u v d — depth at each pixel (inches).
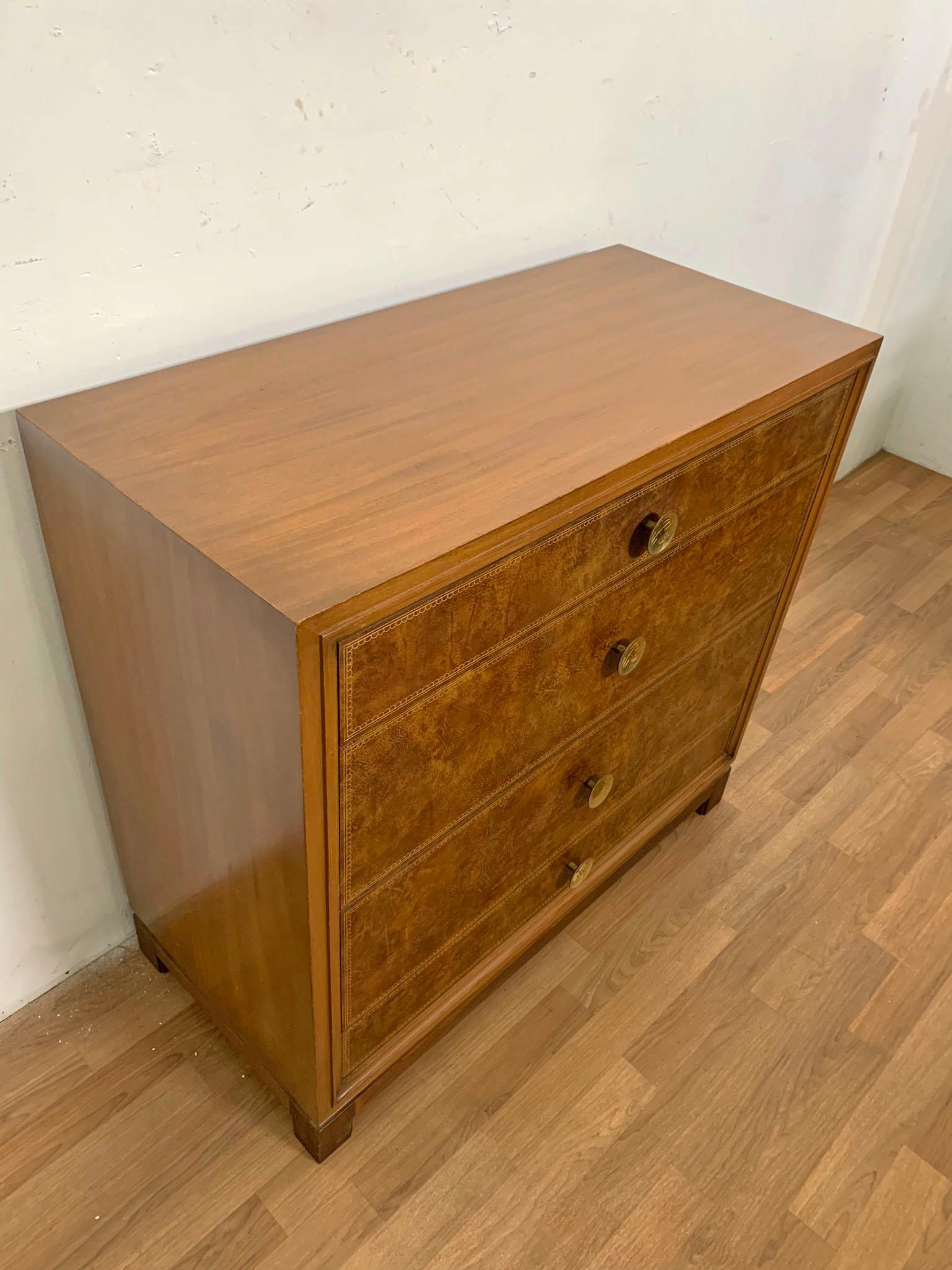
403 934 40.6
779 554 50.9
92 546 34.8
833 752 71.7
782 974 56.6
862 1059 52.7
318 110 38.6
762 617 54.0
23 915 49.0
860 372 46.0
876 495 102.6
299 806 31.4
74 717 45.2
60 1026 51.1
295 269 41.5
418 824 36.8
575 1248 44.4
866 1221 46.1
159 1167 46.0
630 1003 54.5
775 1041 53.3
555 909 52.1
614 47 48.9
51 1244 43.3
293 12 35.8
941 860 64.3
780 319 46.6
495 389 38.4
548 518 32.1
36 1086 48.6
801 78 62.0
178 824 40.9
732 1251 44.8
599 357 41.6
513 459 33.9
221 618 29.3
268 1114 48.2
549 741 41.6
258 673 29.2
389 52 39.6
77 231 34.4
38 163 32.4
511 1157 47.4
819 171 69.7
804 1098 50.8
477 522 30.5
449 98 43.0
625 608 40.4
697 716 54.7
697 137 57.7
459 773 37.1
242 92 36.0
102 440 33.5
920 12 67.9
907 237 85.9
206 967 46.1
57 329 35.6
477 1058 51.4
